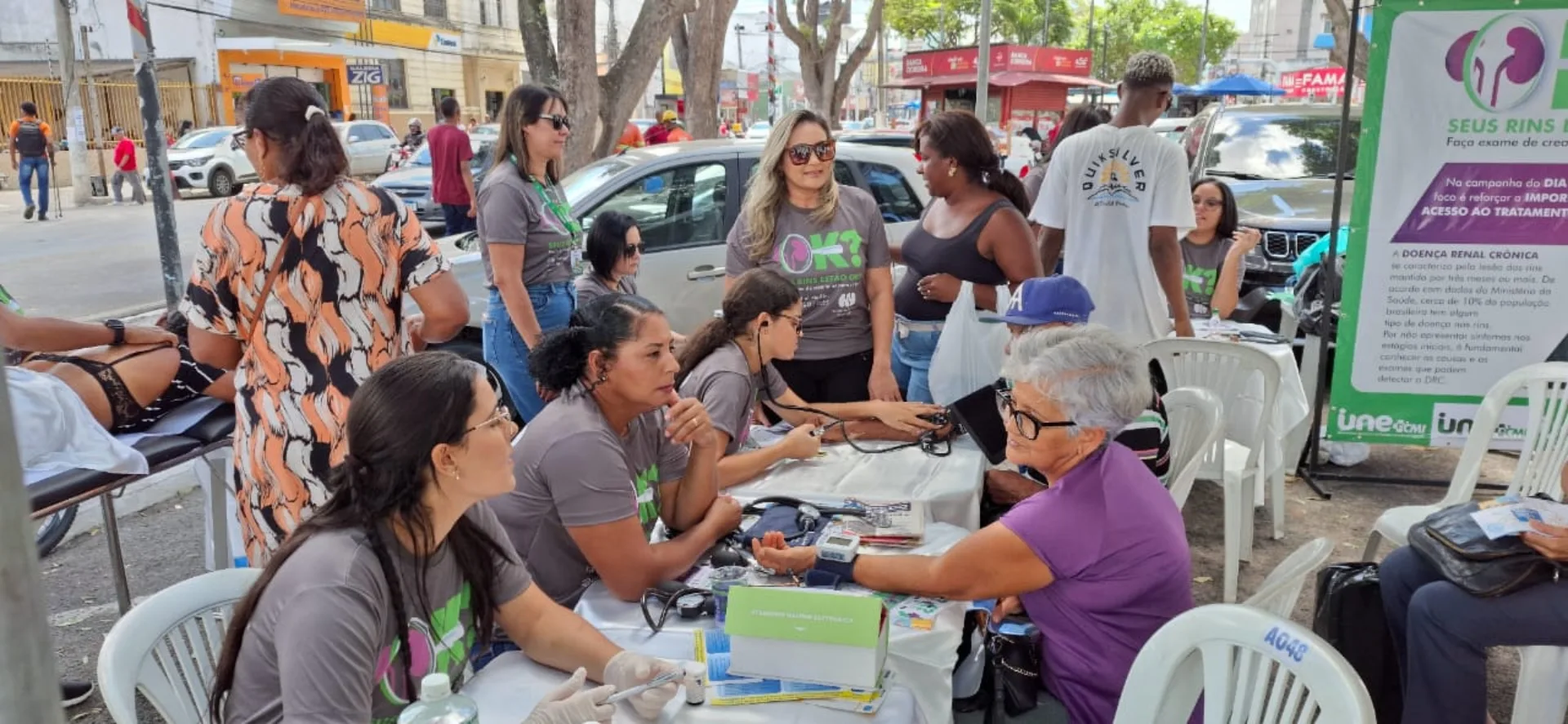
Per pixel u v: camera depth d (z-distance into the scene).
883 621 1.82
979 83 10.45
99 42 24.52
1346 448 5.25
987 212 3.88
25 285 10.69
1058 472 2.14
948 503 2.80
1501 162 4.23
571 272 4.31
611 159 6.37
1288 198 7.33
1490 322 4.41
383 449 1.67
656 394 2.32
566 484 2.21
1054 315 3.04
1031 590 2.11
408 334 2.98
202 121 26.12
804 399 4.00
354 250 2.60
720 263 6.19
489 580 1.92
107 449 2.98
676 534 2.63
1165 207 4.08
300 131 2.50
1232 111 8.87
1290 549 4.34
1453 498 3.53
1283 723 1.69
